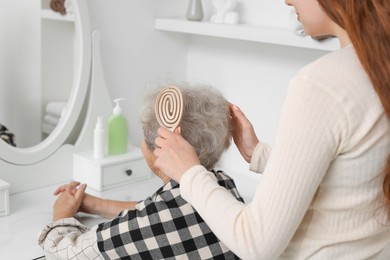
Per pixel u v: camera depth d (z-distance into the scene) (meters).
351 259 0.96
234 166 2.31
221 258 1.21
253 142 1.29
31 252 1.48
